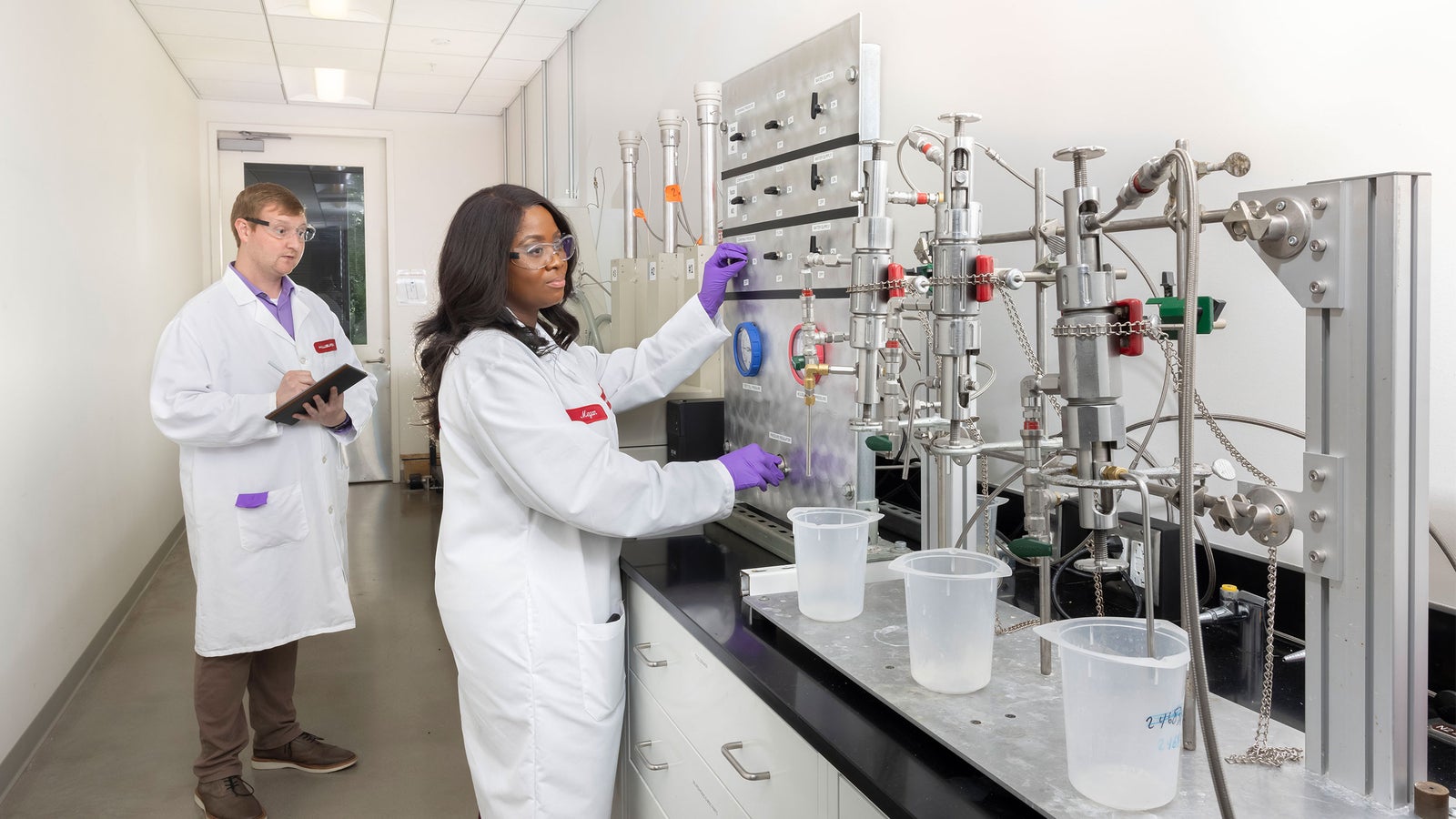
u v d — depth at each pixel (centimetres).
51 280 299
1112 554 152
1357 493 82
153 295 461
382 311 686
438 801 245
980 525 140
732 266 186
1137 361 164
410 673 328
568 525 153
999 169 194
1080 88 173
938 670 108
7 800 242
